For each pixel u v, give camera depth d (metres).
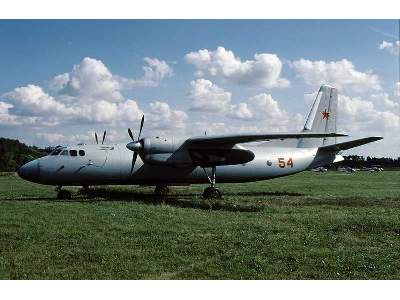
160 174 23.75
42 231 11.98
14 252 9.60
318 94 28.45
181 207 18.50
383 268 8.57
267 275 8.20
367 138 24.09
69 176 22.38
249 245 10.41
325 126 28.48
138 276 8.05
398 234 11.90
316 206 18.95
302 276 8.14
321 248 10.20
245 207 18.05
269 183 43.03
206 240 10.94
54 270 8.30
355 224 13.11
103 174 22.89
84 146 23.03
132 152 23.53
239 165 25.16
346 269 8.53
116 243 10.52
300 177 62.97
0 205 18.42
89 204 18.94
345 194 26.91
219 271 8.41
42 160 22.19
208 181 24.95
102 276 8.00
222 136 20.92
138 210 16.45
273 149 26.45
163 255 9.46
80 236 11.34
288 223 13.81
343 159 28.47
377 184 40.25
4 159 98.44
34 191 29.17
